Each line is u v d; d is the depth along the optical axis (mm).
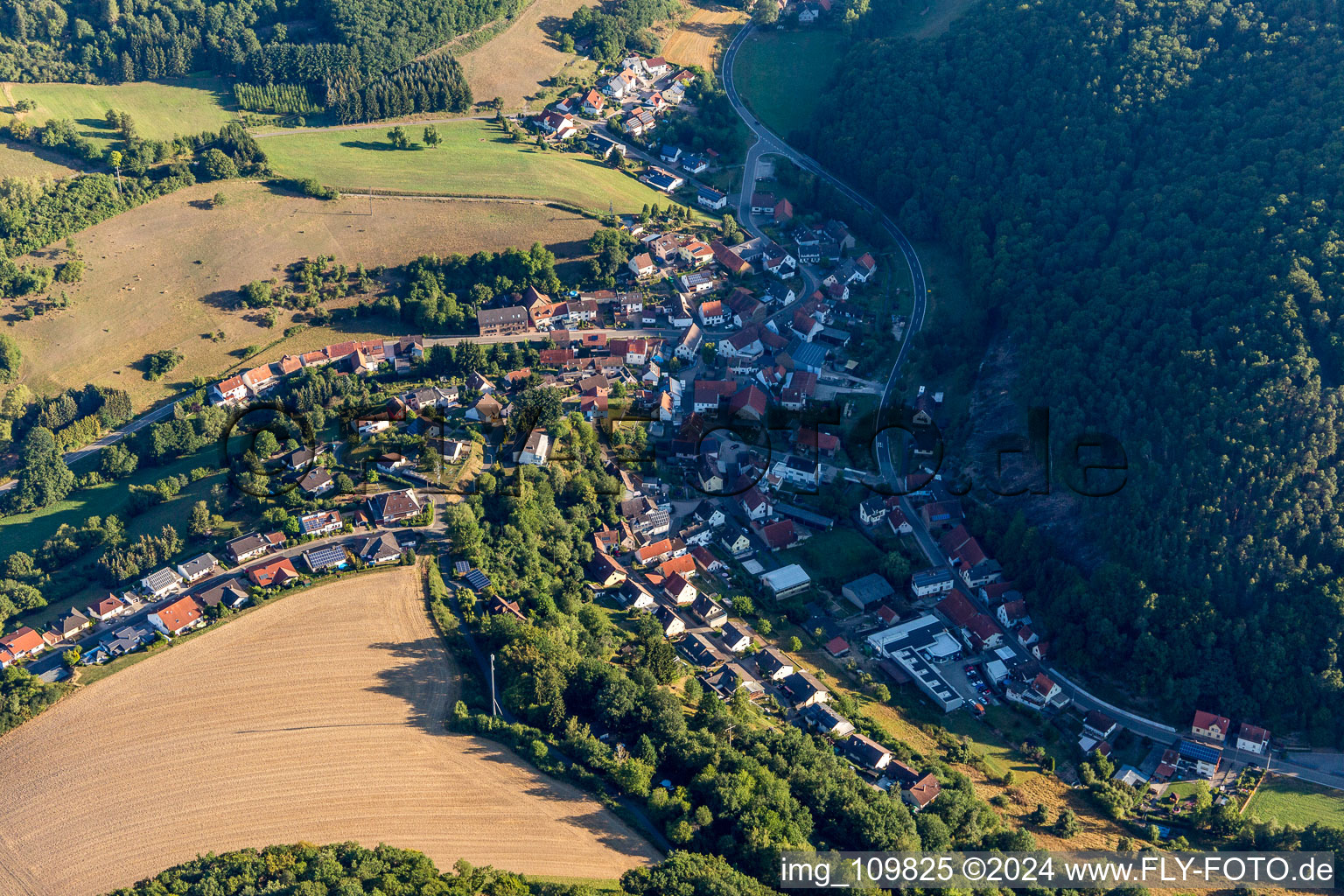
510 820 165625
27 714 186000
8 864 162000
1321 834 184500
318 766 174500
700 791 168125
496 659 191500
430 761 174875
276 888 148750
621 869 158625
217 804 169125
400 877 152125
